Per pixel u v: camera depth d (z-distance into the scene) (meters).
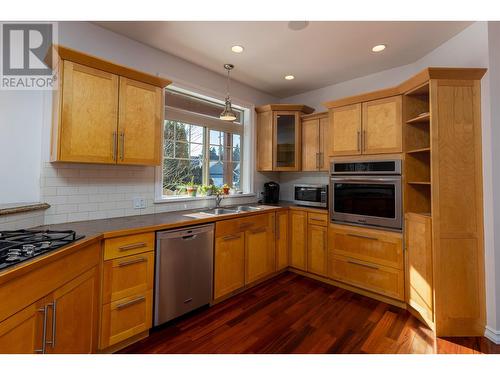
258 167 3.81
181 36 2.38
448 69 1.99
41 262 1.14
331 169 2.99
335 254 2.94
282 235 3.30
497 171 1.94
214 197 3.21
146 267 1.91
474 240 2.02
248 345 1.85
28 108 1.87
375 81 3.21
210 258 2.39
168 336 1.96
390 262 2.52
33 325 1.14
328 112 3.09
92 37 2.17
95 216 2.21
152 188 2.62
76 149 1.80
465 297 2.02
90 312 1.57
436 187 2.04
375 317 2.28
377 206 2.62
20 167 1.85
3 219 1.56
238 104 3.53
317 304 2.51
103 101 1.93
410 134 2.49
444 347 1.85
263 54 2.72
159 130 2.29
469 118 2.03
